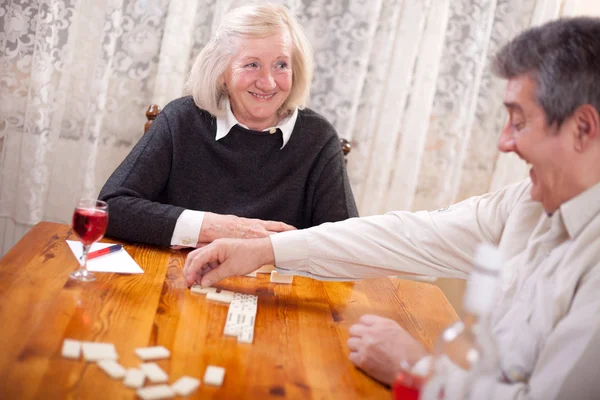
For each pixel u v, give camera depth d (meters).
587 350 1.01
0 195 2.61
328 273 1.60
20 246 1.59
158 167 2.02
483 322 0.84
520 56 1.14
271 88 1.97
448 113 2.86
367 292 1.71
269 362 1.19
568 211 1.15
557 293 1.12
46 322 1.18
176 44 2.58
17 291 1.31
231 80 2.00
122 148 2.71
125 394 0.99
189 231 1.77
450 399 0.83
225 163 2.07
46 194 2.66
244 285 1.60
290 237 1.58
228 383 1.08
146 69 2.65
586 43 1.08
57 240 1.68
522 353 1.14
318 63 2.71
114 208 1.82
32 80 2.47
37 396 0.93
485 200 1.58
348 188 2.23
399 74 2.75
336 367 1.21
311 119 2.19
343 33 2.68
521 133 1.14
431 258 1.58
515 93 1.14
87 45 2.59
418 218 1.61
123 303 1.34
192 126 2.07
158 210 1.80
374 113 2.76
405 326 1.50
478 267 0.78
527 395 1.02
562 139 1.10
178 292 1.47
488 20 2.79
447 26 2.79
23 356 1.04
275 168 2.10
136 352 1.12
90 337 1.15
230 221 1.80
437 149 2.89
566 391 1.00
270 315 1.42
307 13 2.68
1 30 2.50
